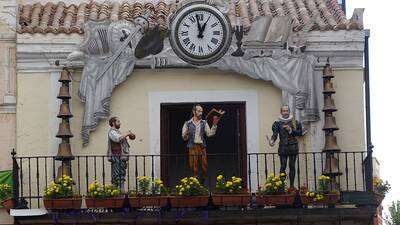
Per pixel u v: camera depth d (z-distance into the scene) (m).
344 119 21.70
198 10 21.38
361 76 21.80
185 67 21.67
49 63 21.62
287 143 20.81
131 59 21.48
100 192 20.17
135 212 20.22
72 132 21.45
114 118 21.03
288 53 21.53
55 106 21.56
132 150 21.58
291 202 20.31
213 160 23.89
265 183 20.73
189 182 20.25
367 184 20.81
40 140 21.48
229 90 21.75
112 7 23.14
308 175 21.38
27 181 21.31
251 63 21.52
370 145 20.95
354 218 20.61
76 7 23.20
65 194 20.19
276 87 21.70
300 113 21.41
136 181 20.86
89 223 20.31
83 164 21.41
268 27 21.53
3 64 21.66
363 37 21.69
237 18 22.42
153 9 22.89
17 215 20.05
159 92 21.70
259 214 20.28
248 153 21.23
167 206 20.27
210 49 21.36
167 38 21.52
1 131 21.52
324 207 20.53
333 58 21.75
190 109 22.16
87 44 21.45
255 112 21.72
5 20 21.78
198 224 20.66
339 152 21.12
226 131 23.59
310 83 21.50
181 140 23.05
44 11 22.80
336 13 22.73
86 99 21.41
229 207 20.45
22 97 21.56
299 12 22.84
